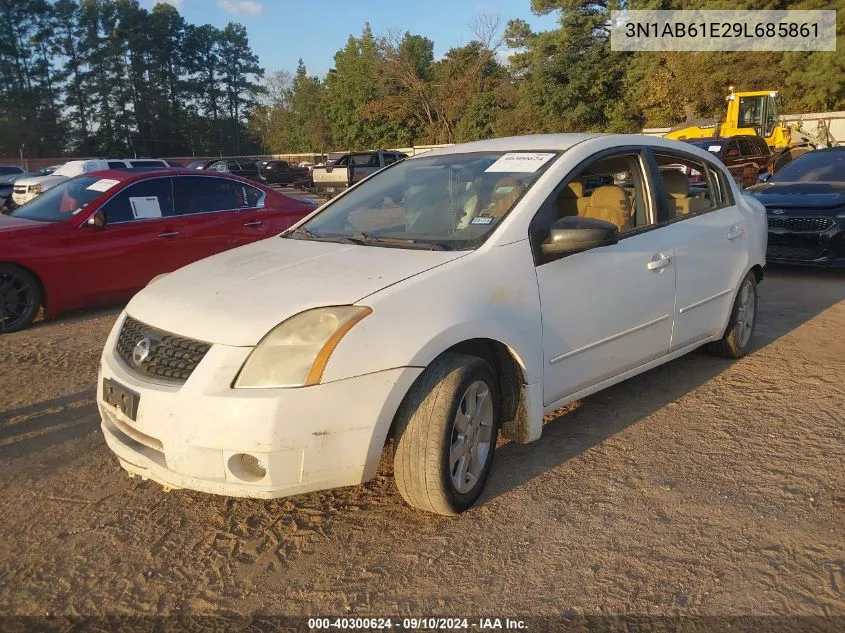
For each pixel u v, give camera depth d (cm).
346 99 5388
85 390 490
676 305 422
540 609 253
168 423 272
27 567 288
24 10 6488
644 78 3544
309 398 264
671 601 254
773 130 2039
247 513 325
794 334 579
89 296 704
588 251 363
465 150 429
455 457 303
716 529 298
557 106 3803
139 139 7238
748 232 494
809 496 321
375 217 397
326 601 262
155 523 318
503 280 320
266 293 298
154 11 7319
